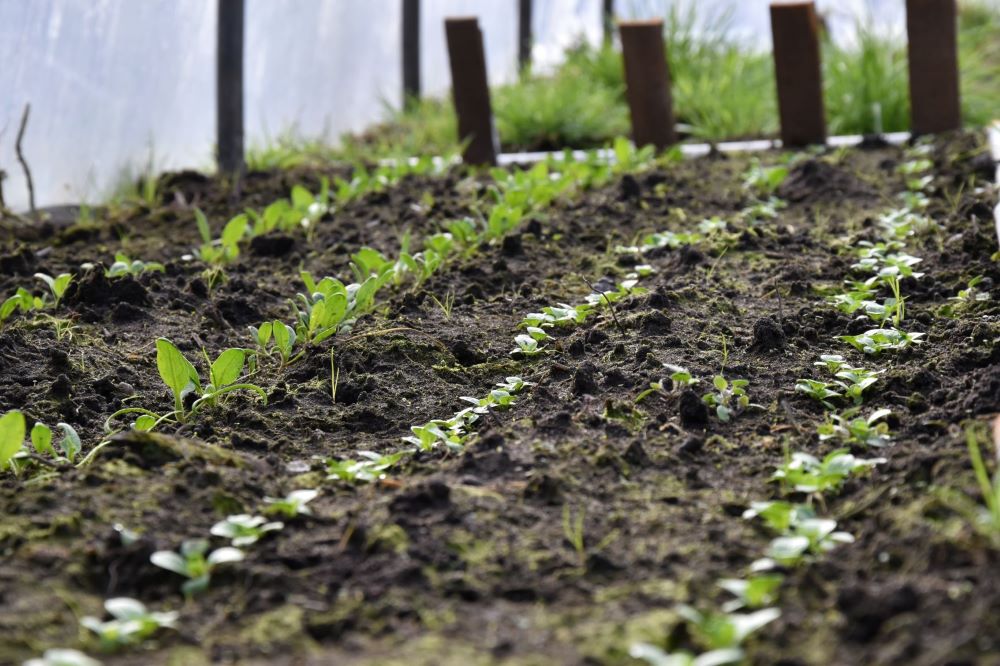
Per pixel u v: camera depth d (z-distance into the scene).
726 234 4.08
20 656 1.62
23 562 1.88
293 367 3.00
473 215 4.63
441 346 3.09
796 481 2.11
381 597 1.80
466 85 5.85
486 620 1.73
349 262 4.06
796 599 1.74
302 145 6.39
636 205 4.64
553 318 3.17
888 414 2.46
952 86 5.68
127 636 1.67
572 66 8.21
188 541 1.92
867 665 1.55
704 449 2.37
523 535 1.99
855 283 3.43
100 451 2.33
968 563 1.74
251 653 1.66
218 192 5.16
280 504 2.06
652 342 3.05
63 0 4.55
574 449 2.35
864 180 4.86
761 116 6.85
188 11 5.37
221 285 3.80
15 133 4.56
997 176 4.43
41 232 4.49
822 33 8.49
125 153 5.21
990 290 3.25
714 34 7.91
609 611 1.75
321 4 6.50
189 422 2.62
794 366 2.86
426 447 2.42
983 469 2.01
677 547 1.94
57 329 3.19
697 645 1.64
